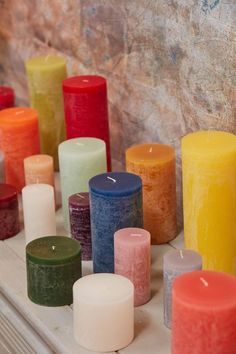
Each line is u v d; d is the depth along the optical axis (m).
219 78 1.28
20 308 1.21
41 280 1.17
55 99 1.66
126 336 1.07
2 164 1.56
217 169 1.18
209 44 1.28
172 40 1.37
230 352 0.94
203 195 1.20
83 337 1.07
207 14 1.26
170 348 1.07
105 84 1.51
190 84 1.35
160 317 1.15
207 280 0.98
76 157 1.38
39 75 1.64
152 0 1.39
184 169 1.22
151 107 1.48
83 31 1.64
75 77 1.55
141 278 1.17
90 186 1.22
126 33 1.50
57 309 1.18
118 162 1.66
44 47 1.83
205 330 0.93
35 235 1.37
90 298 1.06
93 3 1.57
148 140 1.53
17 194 1.47
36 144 1.60
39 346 1.15
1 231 1.42
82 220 1.31
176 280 0.98
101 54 1.60
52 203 1.37
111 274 1.13
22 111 1.61
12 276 1.29
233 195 1.20
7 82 2.07
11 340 1.25
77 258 1.18
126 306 1.06
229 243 1.23
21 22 1.89
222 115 1.30
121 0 1.48
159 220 1.36
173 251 1.15
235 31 1.22
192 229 1.24
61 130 1.69
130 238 1.17
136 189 1.20
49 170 1.50
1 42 2.03
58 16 1.72
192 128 1.38
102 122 1.52
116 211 1.20
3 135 1.57
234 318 0.93
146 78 1.47
